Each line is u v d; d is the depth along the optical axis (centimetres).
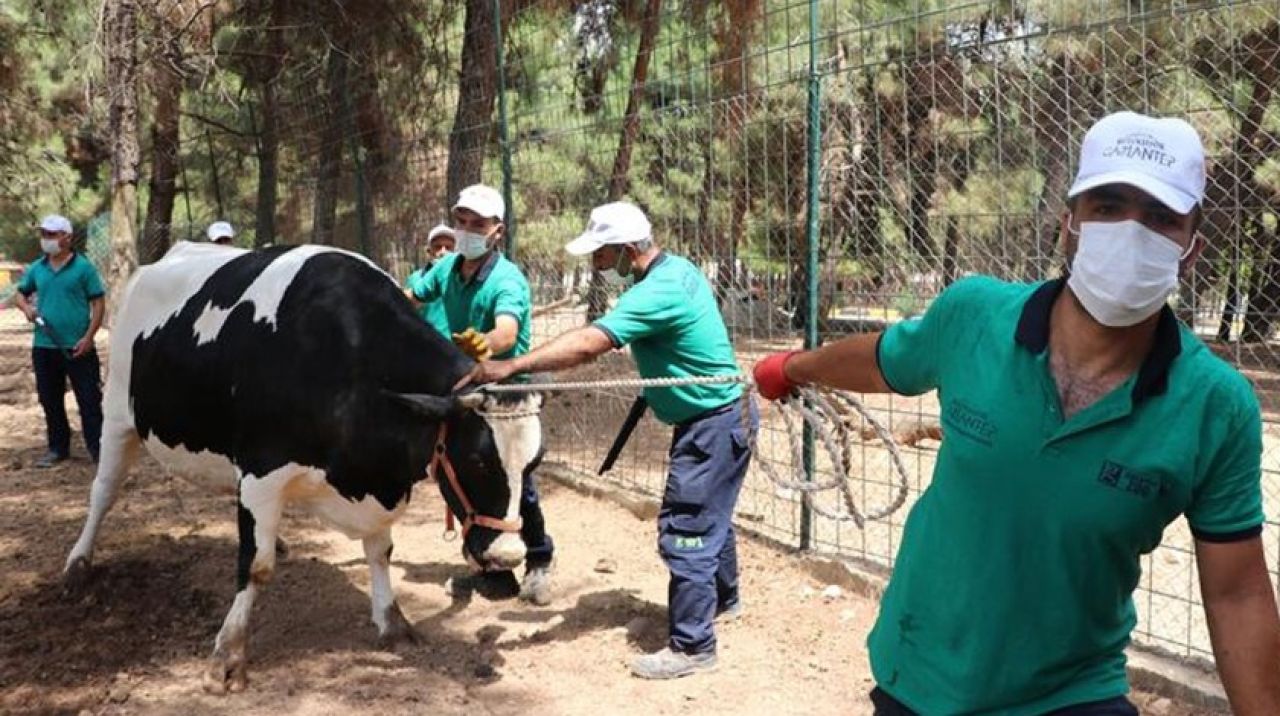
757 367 272
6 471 825
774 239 752
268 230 1538
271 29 1334
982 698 210
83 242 2656
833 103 660
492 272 529
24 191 2342
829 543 595
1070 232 199
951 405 212
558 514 700
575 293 867
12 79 1925
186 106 1978
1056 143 512
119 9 1134
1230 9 444
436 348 437
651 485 738
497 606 536
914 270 607
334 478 436
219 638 439
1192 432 189
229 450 466
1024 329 202
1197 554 199
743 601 536
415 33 1285
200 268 501
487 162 973
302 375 427
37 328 829
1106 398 193
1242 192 516
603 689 441
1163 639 452
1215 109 493
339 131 1291
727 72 863
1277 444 749
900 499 270
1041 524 199
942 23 722
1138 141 186
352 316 434
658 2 966
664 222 759
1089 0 568
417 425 427
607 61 1043
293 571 583
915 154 589
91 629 502
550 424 980
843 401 284
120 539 639
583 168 902
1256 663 192
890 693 227
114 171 1140
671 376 444
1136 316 188
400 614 489
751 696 434
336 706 424
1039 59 518
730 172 668
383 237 1108
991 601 206
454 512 430
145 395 497
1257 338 568
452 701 430
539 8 1036
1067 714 208
